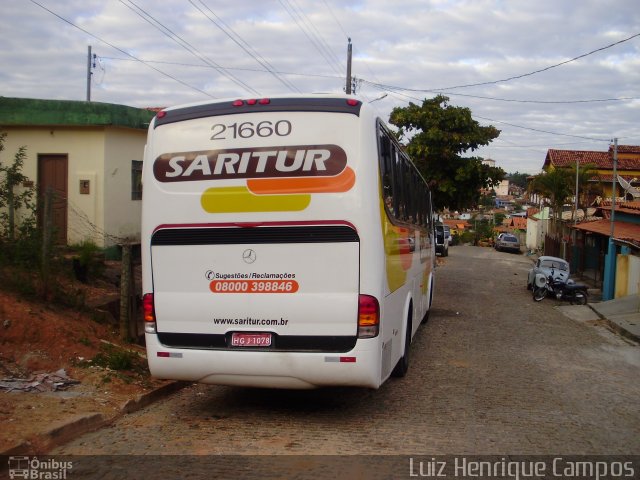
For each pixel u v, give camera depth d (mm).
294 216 6172
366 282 6094
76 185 14602
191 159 6406
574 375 9453
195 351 6344
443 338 12688
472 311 17391
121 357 8000
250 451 5617
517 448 5797
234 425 6477
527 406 7406
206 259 6359
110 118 14422
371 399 7613
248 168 6266
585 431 6410
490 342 12406
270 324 6234
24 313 8016
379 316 6180
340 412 7016
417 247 10484
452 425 6531
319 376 6141
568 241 34500
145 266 6559
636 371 10039
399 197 7789
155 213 6488
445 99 23750
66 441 5805
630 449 5844
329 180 6133
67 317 8812
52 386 7004
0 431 5500
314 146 6180
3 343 7562
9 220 9523
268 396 7781
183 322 6430
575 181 36406
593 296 22938
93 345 8305
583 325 15750
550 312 18016
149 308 6535
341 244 6109
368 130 6215
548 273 20938
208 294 6359
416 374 9156
